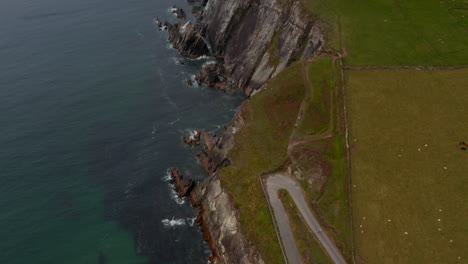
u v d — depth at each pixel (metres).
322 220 51.03
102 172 75.00
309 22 91.31
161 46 124.69
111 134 85.12
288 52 93.12
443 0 95.44
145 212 66.06
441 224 48.31
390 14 90.44
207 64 109.25
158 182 72.25
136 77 107.06
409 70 72.69
